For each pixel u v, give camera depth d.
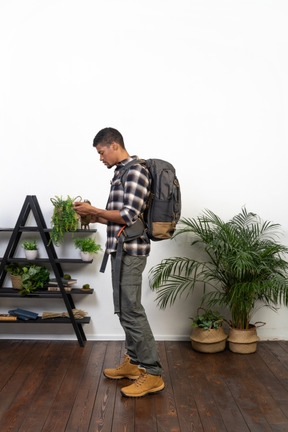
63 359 3.16
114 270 2.56
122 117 3.55
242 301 3.22
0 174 3.55
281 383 2.77
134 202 2.44
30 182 3.56
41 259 3.45
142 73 3.55
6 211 3.56
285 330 3.68
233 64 3.58
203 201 3.61
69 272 3.62
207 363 3.11
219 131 3.59
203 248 3.63
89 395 2.58
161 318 3.65
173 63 3.56
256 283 3.18
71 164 3.55
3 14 3.52
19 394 2.58
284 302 3.56
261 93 3.59
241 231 3.47
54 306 3.65
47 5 3.53
